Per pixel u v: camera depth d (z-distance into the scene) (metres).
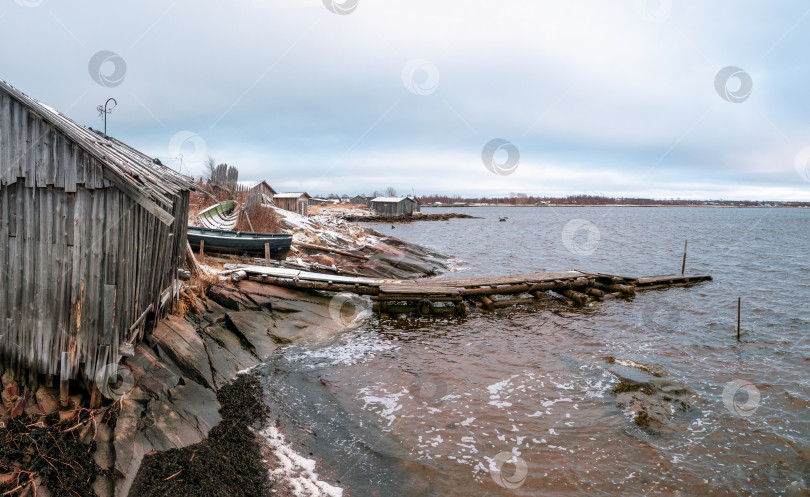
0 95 5.51
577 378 9.27
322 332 11.98
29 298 5.73
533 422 7.44
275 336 10.97
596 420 7.54
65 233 5.63
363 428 7.16
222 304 11.60
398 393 8.49
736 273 23.98
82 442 5.18
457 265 26.97
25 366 5.80
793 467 6.29
